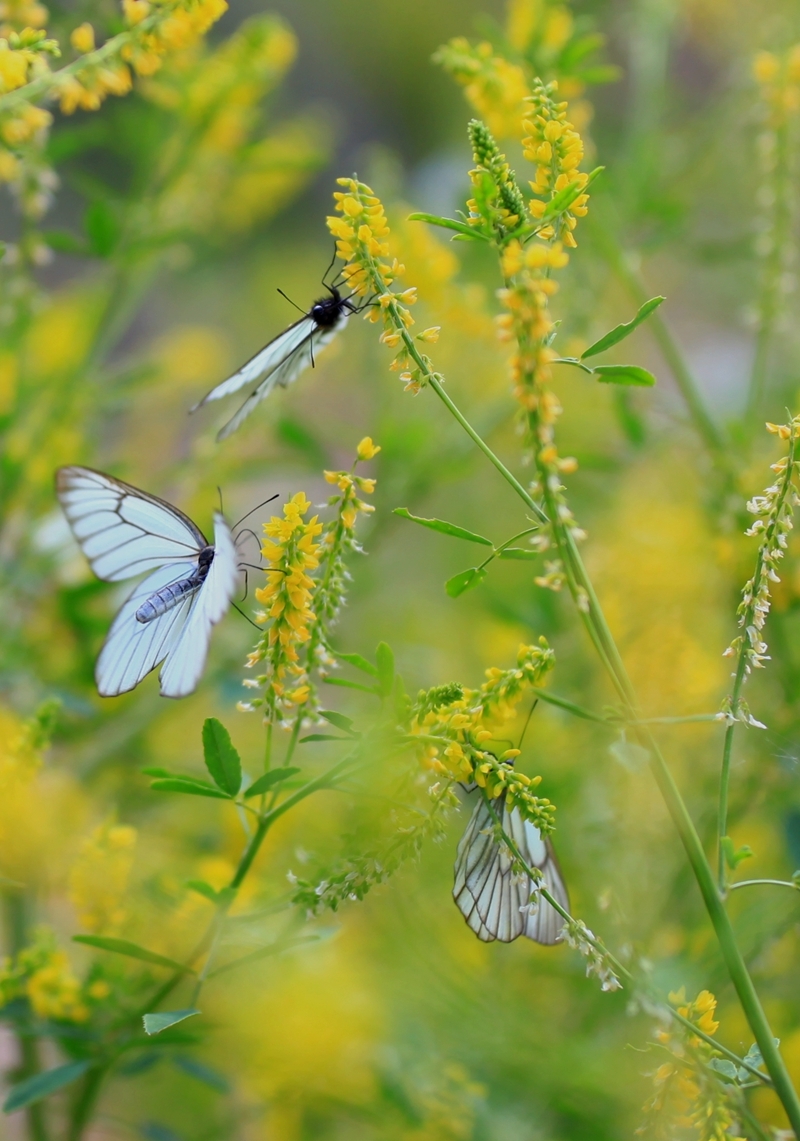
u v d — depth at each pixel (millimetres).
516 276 1233
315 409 1750
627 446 1453
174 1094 1401
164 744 1451
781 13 1441
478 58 1348
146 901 1328
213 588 1266
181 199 1453
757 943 1341
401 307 1250
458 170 1692
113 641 1296
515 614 1422
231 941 1285
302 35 3029
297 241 2781
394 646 1466
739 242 1438
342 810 1338
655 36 1470
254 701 1259
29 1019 1317
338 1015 1341
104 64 1286
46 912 1411
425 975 1347
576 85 1377
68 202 2561
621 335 1242
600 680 1383
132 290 1446
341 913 1360
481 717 1254
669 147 1513
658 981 1316
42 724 1304
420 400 1448
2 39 1292
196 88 1437
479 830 1262
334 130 2904
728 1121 1246
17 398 1427
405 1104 1347
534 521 1261
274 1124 1384
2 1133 1378
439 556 1694
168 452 1794
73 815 1360
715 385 1959
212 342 1821
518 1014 1347
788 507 1250
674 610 1380
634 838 1346
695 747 1375
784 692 1381
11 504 1429
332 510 1270
